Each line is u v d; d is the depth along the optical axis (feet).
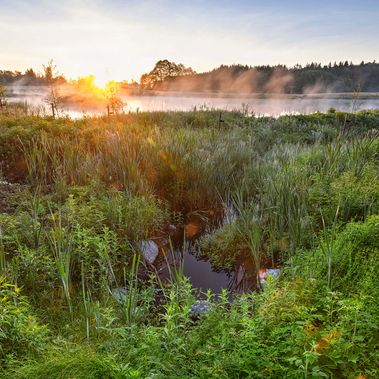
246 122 49.42
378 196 17.70
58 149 28.22
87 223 17.81
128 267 16.90
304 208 18.47
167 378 7.98
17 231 16.46
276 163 27.14
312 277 12.46
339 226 15.79
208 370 8.14
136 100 128.57
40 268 13.98
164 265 18.45
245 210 20.63
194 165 26.55
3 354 8.85
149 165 26.30
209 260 19.13
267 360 8.43
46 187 23.65
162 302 14.89
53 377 7.97
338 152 23.27
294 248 16.55
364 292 10.76
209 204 25.38
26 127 33.99
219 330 10.06
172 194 25.89
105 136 30.30
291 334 9.26
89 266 15.15
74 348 9.42
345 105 110.63
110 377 8.03
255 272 17.39
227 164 28.40
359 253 12.87
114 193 21.88
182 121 47.42
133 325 10.00
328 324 9.84
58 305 12.97
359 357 8.75
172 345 9.30
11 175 26.63
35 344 9.23
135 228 18.88
